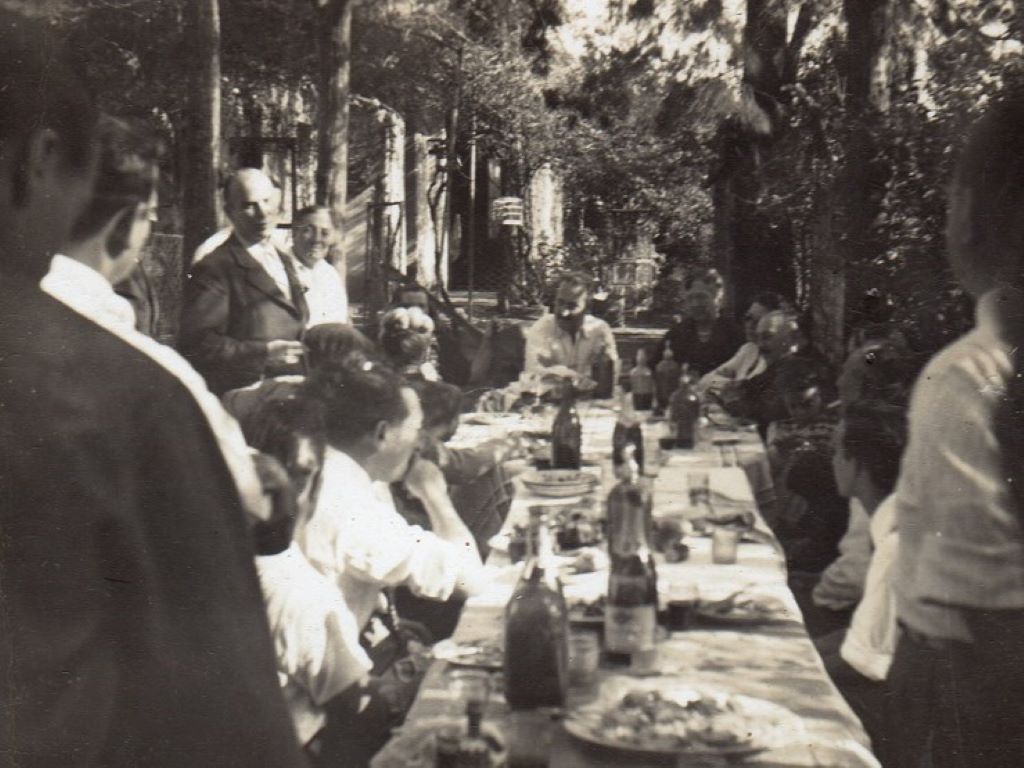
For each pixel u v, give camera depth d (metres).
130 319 1.08
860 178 4.52
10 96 0.94
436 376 4.23
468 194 12.49
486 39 10.02
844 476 2.81
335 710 2.07
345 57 5.84
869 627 2.58
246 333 3.71
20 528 0.84
